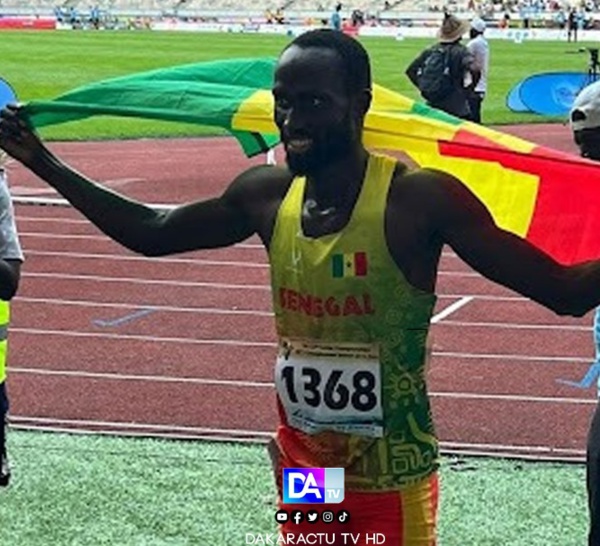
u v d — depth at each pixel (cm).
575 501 618
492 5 6994
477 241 325
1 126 380
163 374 859
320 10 7625
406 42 5441
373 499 338
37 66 3638
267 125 374
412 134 360
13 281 495
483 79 1683
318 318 332
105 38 5425
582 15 5869
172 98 381
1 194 494
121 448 693
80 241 1331
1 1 8025
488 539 565
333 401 334
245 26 6462
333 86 317
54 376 850
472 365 895
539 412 782
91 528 572
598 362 445
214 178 1758
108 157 1983
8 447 690
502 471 662
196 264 1240
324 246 327
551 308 330
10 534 562
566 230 363
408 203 326
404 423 336
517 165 357
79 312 1043
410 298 329
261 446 700
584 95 428
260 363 891
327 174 328
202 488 629
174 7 7900
